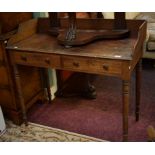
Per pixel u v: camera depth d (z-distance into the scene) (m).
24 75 2.29
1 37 2.03
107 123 2.28
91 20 2.05
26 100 2.38
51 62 1.87
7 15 2.12
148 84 2.88
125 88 1.68
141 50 1.92
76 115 2.43
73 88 2.91
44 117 2.43
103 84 2.95
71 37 1.90
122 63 1.61
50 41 2.05
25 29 2.14
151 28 3.17
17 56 1.99
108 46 1.83
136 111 2.23
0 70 2.17
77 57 1.75
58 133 2.21
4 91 2.25
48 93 2.61
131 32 1.97
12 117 2.34
